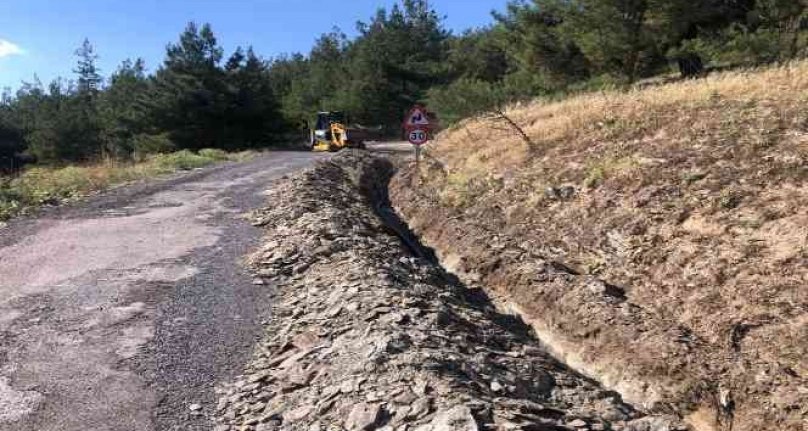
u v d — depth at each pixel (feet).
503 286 29.71
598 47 72.54
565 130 45.75
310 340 18.65
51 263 27.48
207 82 136.87
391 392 14.26
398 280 24.40
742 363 18.98
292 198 41.57
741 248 23.25
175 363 17.48
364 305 20.39
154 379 16.47
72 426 14.07
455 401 13.60
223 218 37.88
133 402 15.20
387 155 94.79
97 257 28.48
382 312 19.65
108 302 22.40
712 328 21.29
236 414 14.70
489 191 43.83
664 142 33.91
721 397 18.43
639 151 34.47
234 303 22.50
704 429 18.08
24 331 19.69
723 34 63.57
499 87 92.73
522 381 17.17
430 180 55.83
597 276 27.63
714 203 26.22
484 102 86.84
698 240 25.18
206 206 42.24
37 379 16.40
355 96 160.04
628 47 71.87
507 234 36.06
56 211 40.63
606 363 21.95
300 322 20.18
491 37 145.59
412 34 169.07
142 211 40.40
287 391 15.61
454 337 18.85
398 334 17.38
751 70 44.24
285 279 25.44
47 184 50.03
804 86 33.76
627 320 22.61
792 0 58.90
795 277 20.65
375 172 72.84
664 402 19.24
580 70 85.76
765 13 61.72
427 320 19.53
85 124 188.03
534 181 40.14
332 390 14.93
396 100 161.79
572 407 16.55
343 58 203.31
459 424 12.45
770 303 20.47
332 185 51.98
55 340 18.99
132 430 13.93
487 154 51.13
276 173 63.57
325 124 110.22
